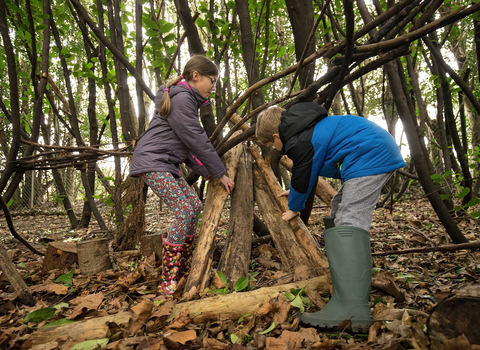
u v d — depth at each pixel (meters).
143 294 1.97
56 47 3.46
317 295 1.60
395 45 1.62
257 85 1.88
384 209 5.57
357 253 1.45
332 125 1.67
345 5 1.26
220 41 2.96
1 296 1.90
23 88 4.18
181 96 1.91
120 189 2.97
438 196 2.40
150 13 2.84
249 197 2.35
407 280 1.88
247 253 2.07
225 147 2.24
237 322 1.49
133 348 1.29
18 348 1.28
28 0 2.60
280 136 1.73
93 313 1.56
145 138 2.01
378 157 1.60
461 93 4.02
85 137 11.97
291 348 1.20
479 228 3.29
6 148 5.34
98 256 2.44
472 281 1.84
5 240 3.95
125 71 3.32
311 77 2.31
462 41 6.04
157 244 2.78
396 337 1.19
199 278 1.82
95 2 3.61
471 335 1.02
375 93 10.89
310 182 1.69
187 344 1.29
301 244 2.10
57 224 6.12
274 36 3.37
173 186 1.97
